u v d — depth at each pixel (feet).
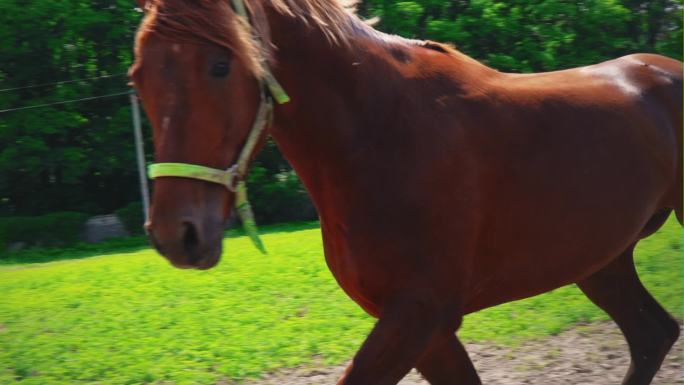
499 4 75.36
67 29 75.56
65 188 80.64
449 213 10.12
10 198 80.18
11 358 18.63
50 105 75.51
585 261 11.66
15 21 74.64
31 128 74.43
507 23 75.61
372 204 9.90
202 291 25.31
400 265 9.90
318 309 21.91
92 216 78.95
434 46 11.21
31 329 21.83
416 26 75.36
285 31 9.66
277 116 9.84
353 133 10.01
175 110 8.48
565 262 11.44
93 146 79.20
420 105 10.33
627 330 14.01
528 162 10.87
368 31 10.61
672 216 33.96
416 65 10.68
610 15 76.07
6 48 74.95
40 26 75.20
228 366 17.06
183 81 8.48
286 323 20.56
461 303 10.41
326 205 10.27
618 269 13.91
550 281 11.51
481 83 11.09
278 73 9.68
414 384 16.16
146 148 79.61
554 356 17.06
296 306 22.40
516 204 10.79
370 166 9.96
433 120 10.30
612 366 16.33
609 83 12.54
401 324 9.84
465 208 10.28
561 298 21.71
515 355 17.30
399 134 10.08
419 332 9.92
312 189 10.41
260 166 78.54
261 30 9.09
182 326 20.88
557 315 20.02
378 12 73.00
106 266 34.96
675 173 12.84
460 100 10.67
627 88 12.60
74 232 70.13
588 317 19.80
